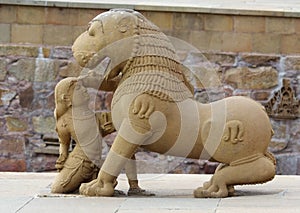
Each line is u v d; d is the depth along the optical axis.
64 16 15.37
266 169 7.34
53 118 15.34
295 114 15.34
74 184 7.71
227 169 7.38
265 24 15.43
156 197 7.44
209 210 6.41
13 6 15.39
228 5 15.66
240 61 15.40
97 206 6.70
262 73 15.40
